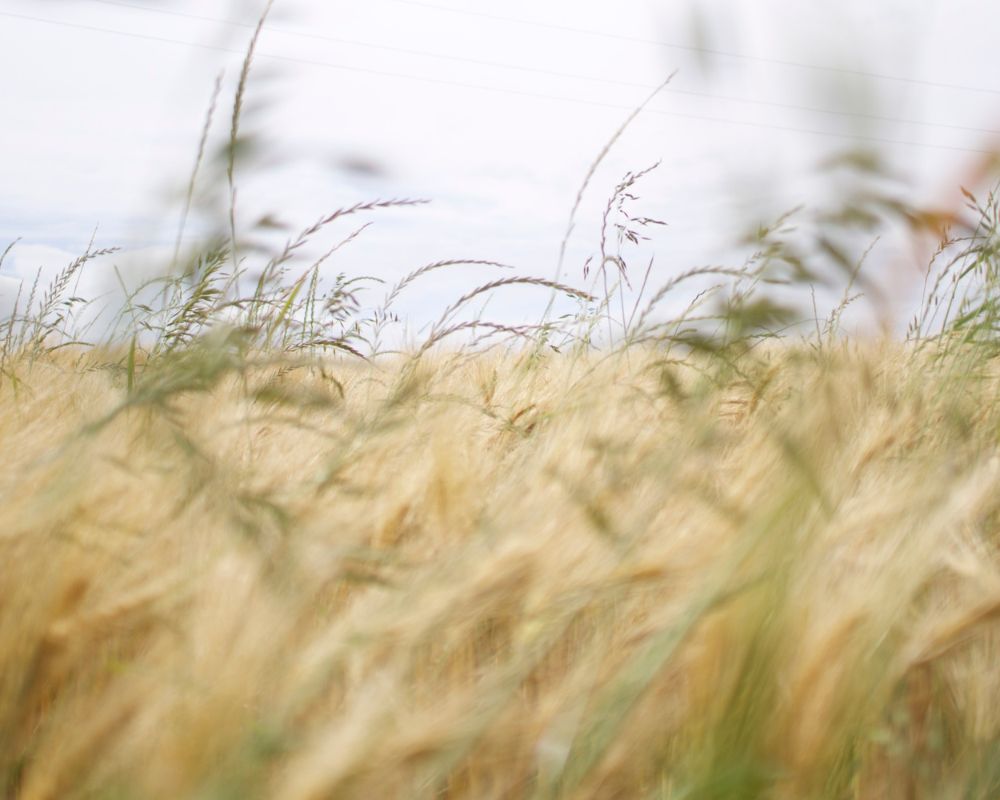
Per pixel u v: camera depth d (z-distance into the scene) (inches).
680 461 38.4
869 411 45.6
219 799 24.6
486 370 90.2
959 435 46.1
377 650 31.1
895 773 37.0
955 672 39.5
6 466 41.3
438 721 27.8
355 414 52.3
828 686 31.9
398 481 44.9
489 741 31.3
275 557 33.4
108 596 33.0
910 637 36.1
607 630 36.1
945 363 66.4
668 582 34.2
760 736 31.4
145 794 25.5
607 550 34.0
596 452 44.1
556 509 36.3
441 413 52.3
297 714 29.5
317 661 29.3
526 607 33.1
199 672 28.4
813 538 33.1
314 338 74.5
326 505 41.9
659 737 33.4
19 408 58.7
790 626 32.0
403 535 43.3
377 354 80.5
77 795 26.5
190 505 36.9
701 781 29.8
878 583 34.5
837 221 18.7
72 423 49.9
